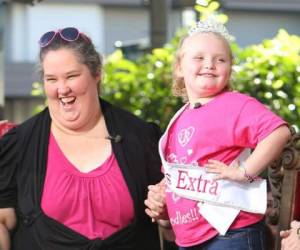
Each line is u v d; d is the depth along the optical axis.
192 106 5.29
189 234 5.16
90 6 27.16
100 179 5.52
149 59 10.20
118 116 5.84
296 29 28.59
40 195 5.50
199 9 8.50
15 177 5.67
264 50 9.44
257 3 28.00
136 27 27.48
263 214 5.10
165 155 5.39
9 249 5.68
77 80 5.54
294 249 5.05
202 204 5.07
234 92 5.22
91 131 5.70
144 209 5.64
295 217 5.38
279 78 9.24
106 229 5.50
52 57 5.53
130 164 5.63
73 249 5.42
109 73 9.77
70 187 5.47
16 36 26.36
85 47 5.59
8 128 6.22
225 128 5.05
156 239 5.80
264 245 5.11
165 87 9.55
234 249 5.00
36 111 10.44
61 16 26.98
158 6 11.33
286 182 5.32
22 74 25.97
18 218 5.67
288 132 4.95
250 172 4.93
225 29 5.39
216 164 5.01
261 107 5.05
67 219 5.47
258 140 4.96
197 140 5.13
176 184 5.19
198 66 5.23
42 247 5.48
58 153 5.60
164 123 9.35
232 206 5.00
